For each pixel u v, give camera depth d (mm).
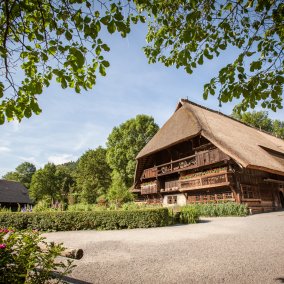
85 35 3215
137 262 5828
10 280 2648
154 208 13102
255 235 8719
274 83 3697
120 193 23578
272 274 4730
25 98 3441
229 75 3764
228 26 3887
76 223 12141
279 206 22766
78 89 3686
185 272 5031
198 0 3811
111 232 10922
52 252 3025
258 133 32156
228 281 4473
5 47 3021
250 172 20438
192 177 21688
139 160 28359
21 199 44781
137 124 39750
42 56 3281
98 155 46531
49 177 49906
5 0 2900
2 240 3059
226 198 19328
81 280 4668
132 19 3938
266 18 3678
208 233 9562
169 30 4602
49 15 3414
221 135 21141
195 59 4062
